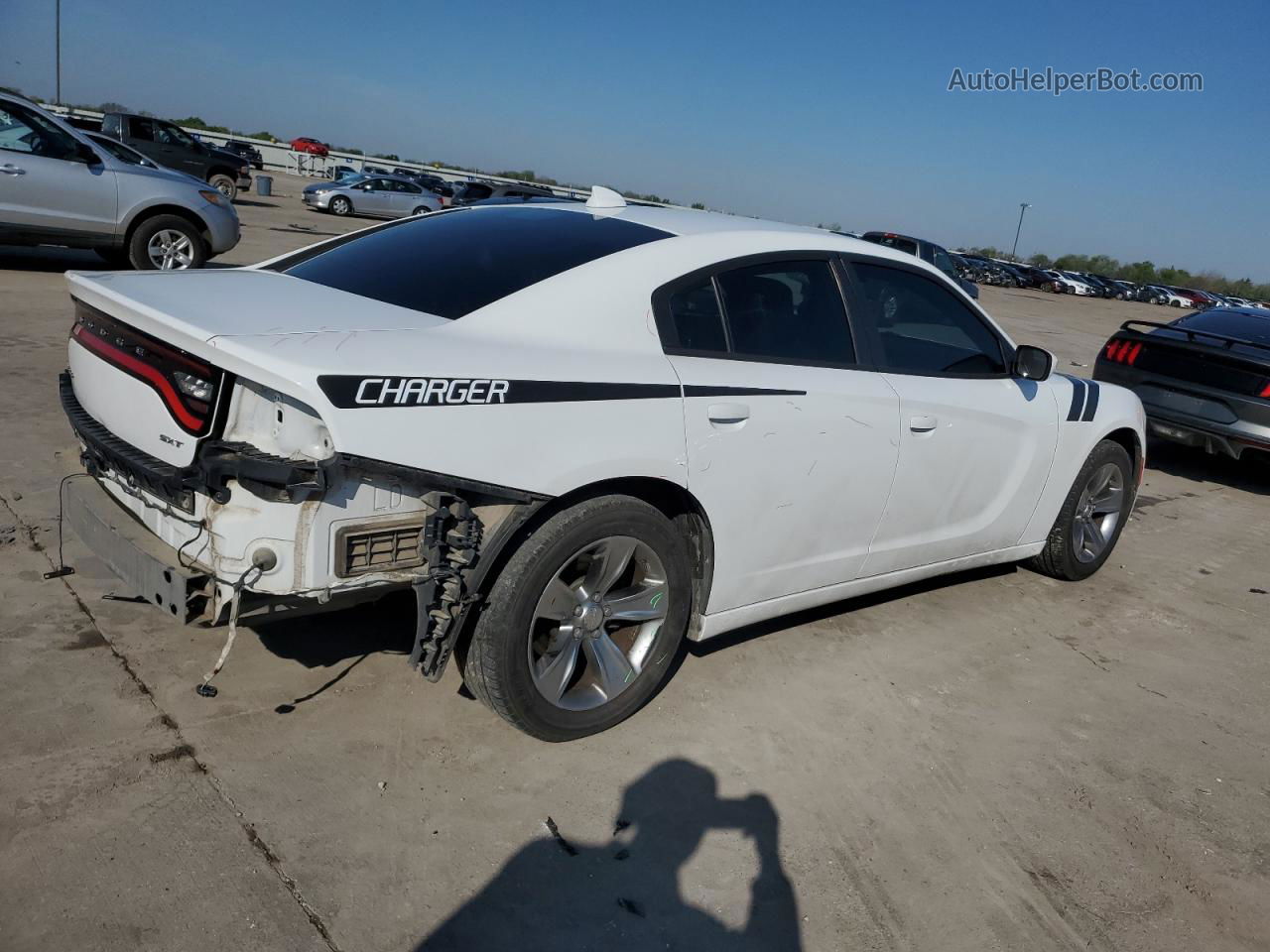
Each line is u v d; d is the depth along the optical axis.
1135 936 2.52
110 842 2.34
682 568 3.08
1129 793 3.17
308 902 2.25
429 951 2.16
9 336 7.15
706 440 2.99
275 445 2.34
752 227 3.49
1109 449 4.82
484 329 2.72
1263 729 3.73
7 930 2.05
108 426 2.76
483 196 31.39
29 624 3.23
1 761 2.56
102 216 9.83
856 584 3.83
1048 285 51.00
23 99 9.41
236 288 2.94
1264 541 6.48
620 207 3.62
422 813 2.60
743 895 2.48
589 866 2.50
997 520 4.32
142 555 2.50
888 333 3.72
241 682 3.09
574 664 2.98
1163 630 4.62
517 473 2.58
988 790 3.08
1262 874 2.84
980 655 4.05
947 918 2.49
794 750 3.15
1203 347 7.50
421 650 2.61
